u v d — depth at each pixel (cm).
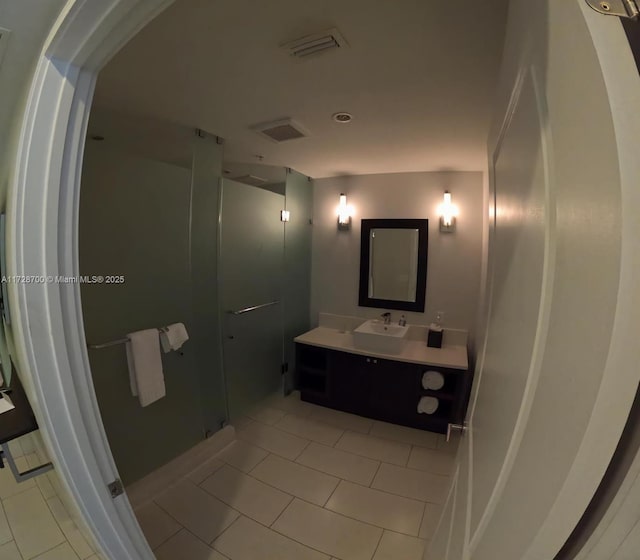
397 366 258
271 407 290
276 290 290
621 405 24
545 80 39
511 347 54
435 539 115
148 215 175
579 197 29
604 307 25
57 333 69
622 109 24
